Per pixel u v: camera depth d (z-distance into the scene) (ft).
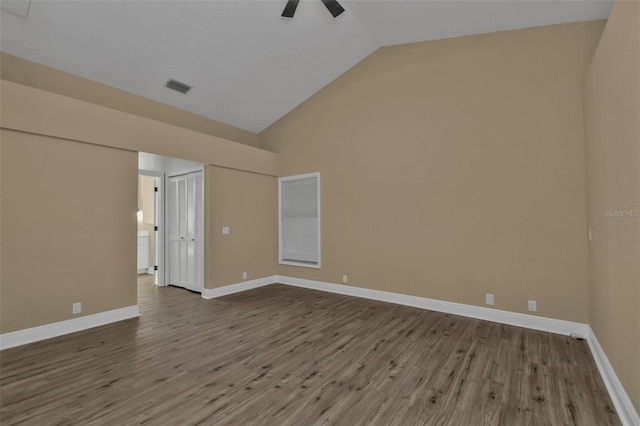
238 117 17.44
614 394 6.40
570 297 10.08
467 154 12.09
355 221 15.21
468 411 6.16
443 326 10.98
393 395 6.73
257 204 17.42
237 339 9.89
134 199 12.05
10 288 9.15
